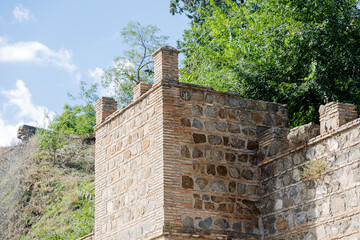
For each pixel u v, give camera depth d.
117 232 15.77
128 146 15.97
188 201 14.12
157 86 14.78
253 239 14.55
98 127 17.70
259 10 25.78
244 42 23.31
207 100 15.15
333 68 20.27
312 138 13.38
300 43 20.80
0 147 43.78
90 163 38.12
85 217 27.88
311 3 20.53
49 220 32.03
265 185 14.88
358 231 11.80
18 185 35.66
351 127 12.36
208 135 14.90
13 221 33.19
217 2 35.50
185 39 30.94
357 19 20.47
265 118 15.88
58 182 35.72
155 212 14.13
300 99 20.80
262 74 21.67
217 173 14.73
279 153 14.42
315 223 12.99
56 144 38.81
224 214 14.46
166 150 14.25
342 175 12.45
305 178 13.49
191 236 13.84
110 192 16.48
